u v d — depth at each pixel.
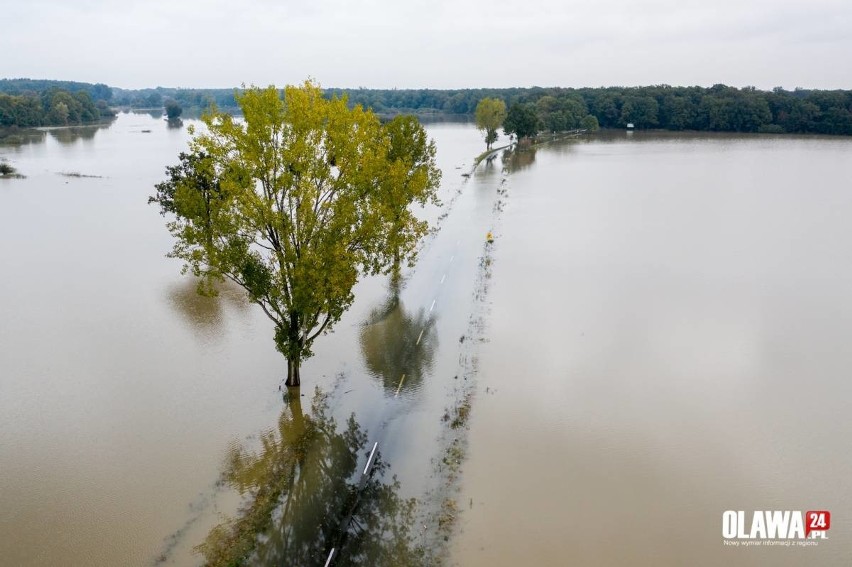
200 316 46.00
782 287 49.78
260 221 29.94
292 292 30.84
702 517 23.88
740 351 38.28
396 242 34.28
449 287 51.06
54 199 90.44
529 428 29.97
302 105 29.41
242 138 29.36
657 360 37.16
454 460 27.50
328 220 32.28
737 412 31.41
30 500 25.06
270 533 23.09
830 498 24.97
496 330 41.88
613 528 23.22
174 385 35.00
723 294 48.19
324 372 36.53
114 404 32.91
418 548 22.22
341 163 31.97
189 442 29.39
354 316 45.28
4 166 115.50
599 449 28.25
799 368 36.12
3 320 44.50
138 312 46.56
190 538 22.94
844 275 52.69
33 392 34.12
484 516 23.86
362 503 24.84
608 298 47.41
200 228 31.70
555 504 24.56
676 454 27.89
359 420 31.33
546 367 36.34
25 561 21.77
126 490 25.75
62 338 41.47
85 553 22.12
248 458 28.16
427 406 32.56
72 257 60.78
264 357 38.78
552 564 21.39
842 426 30.12
